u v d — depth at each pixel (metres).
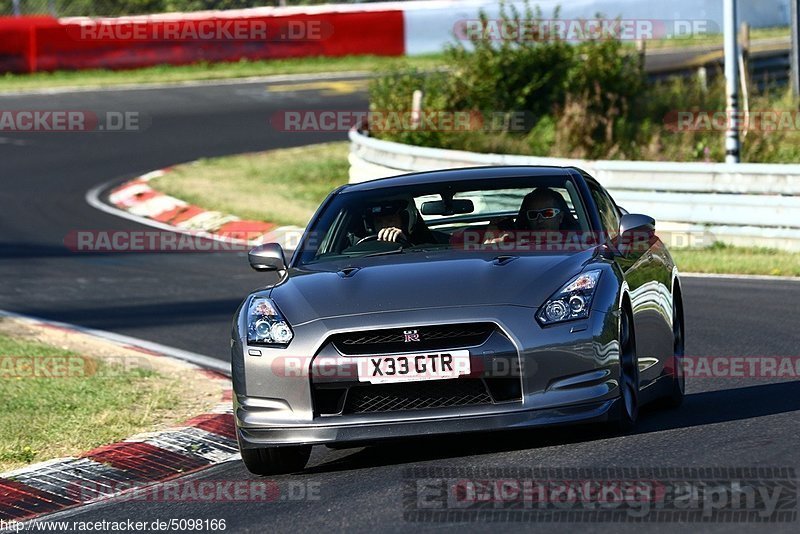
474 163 59.34
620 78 82.12
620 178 54.84
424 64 116.81
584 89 80.88
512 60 80.62
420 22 123.81
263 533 18.00
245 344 21.66
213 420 27.44
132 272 54.88
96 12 125.25
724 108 83.69
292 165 84.94
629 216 24.42
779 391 25.91
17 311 47.19
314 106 103.31
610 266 22.06
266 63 122.94
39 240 64.25
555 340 20.36
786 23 135.25
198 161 86.75
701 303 39.66
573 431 21.92
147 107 106.94
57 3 124.56
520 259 22.41
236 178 80.62
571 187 25.34
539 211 24.73
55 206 73.94
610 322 20.89
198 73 120.25
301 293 22.25
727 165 52.31
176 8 127.62
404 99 79.69
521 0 115.25
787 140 75.44
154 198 74.44
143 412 28.92
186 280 52.16
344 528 17.50
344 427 20.66
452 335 20.48
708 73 99.88
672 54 107.81
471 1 121.69
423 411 20.44
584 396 20.41
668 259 26.70
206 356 36.94
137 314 45.06
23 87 113.81
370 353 20.56
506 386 20.53
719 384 27.78
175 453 25.05
